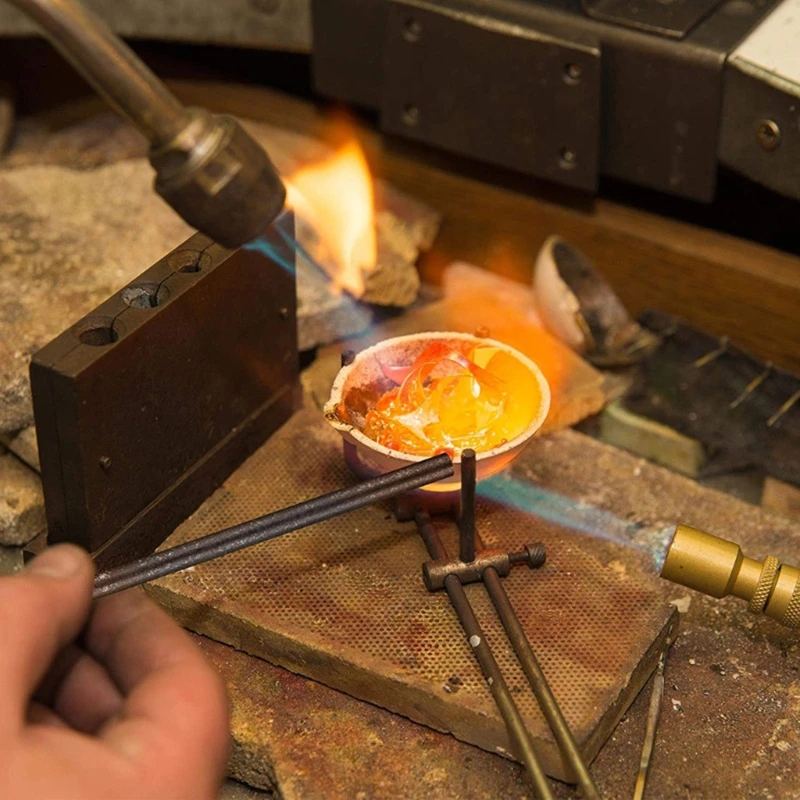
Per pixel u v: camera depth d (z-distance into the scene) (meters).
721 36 0.72
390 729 0.62
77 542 0.63
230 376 0.67
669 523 0.70
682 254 0.79
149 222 0.79
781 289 0.77
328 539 0.65
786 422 0.75
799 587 0.62
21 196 0.81
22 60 0.90
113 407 0.62
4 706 0.51
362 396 0.66
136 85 0.51
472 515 0.62
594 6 0.74
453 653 0.62
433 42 0.77
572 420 0.74
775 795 0.61
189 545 0.60
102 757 0.51
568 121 0.76
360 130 0.85
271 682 0.63
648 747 0.62
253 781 0.63
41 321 0.73
